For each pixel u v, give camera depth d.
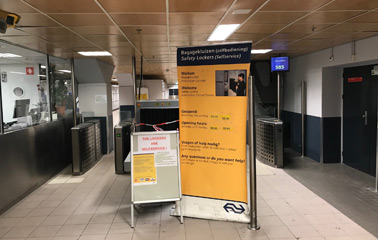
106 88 8.41
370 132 5.95
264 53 7.30
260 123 7.25
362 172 6.21
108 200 4.79
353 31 4.70
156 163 3.88
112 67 9.07
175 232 3.61
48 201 4.78
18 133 4.86
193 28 4.26
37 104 6.18
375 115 5.78
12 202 4.59
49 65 6.46
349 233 3.54
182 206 4.06
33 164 5.36
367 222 3.84
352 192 5.00
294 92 8.40
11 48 5.46
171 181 3.88
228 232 3.59
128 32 4.44
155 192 3.84
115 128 6.36
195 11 3.39
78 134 6.27
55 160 6.45
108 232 3.64
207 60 3.69
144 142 3.90
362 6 3.34
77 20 3.70
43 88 6.28
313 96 7.30
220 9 3.33
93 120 7.79
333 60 6.31
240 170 3.76
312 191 5.06
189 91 3.85
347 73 6.61
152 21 3.81
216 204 3.92
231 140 3.75
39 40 4.89
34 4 3.05
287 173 6.20
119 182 5.80
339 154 7.02
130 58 7.62
